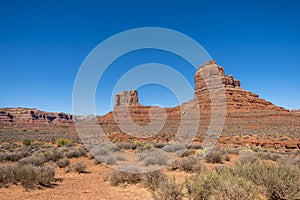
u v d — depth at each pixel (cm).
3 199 755
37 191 866
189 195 655
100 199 759
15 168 966
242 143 3675
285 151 2967
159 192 662
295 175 695
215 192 607
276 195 684
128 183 969
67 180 1092
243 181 626
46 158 1719
